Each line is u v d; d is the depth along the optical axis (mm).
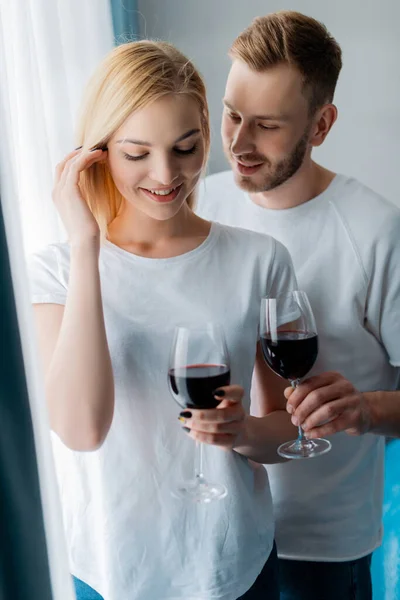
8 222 1061
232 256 1509
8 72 1616
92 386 1311
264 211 1827
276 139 1679
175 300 1443
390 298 1761
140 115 1308
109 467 1415
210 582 1403
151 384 1412
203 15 3055
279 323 1390
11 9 1598
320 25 1749
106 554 1420
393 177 3176
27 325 1091
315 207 1794
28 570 1069
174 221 1482
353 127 3158
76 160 1381
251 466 1545
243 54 1667
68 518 1502
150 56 1330
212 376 1246
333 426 1478
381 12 3027
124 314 1424
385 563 2172
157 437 1409
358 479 1812
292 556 1818
